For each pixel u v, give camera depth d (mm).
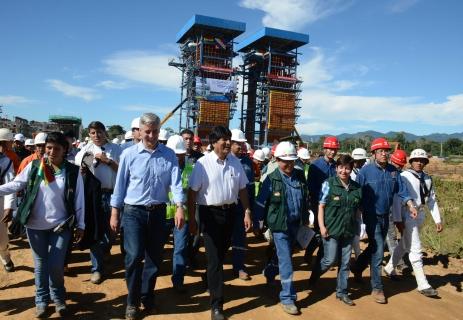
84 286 5301
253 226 5086
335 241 5227
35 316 4352
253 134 69875
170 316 4555
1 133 6012
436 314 5129
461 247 8008
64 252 4289
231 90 61344
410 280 6453
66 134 6746
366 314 4984
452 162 65500
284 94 64750
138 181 4270
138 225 4289
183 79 66000
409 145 89625
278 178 4977
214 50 62750
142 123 4266
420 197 6012
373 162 5594
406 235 5973
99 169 5633
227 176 4586
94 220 4680
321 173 6164
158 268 4543
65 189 4281
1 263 6086
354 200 5133
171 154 4477
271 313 4816
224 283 5797
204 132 61000
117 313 4566
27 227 4254
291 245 5090
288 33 63531
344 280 5289
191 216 4688
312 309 5043
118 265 6172
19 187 4316
